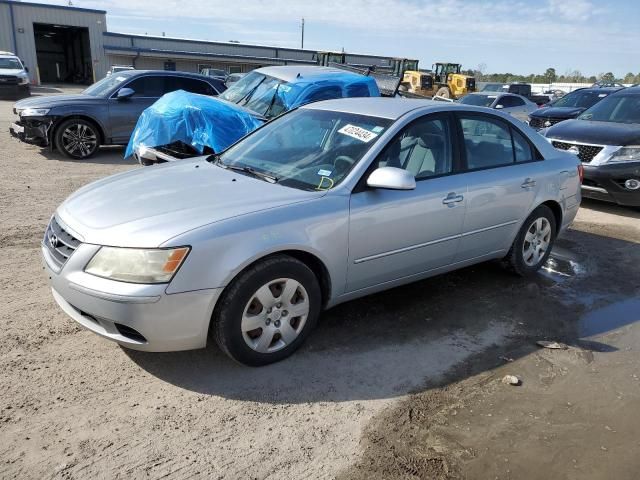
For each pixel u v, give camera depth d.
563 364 3.72
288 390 3.25
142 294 2.91
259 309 3.31
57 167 9.54
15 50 41.00
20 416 2.87
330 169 3.84
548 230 5.24
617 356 3.87
